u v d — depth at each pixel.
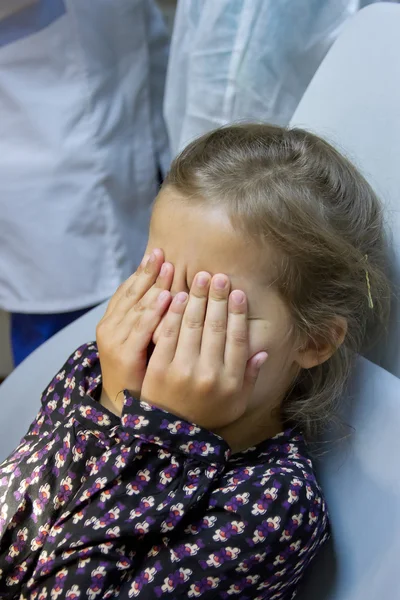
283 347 0.60
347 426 0.65
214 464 0.56
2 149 1.06
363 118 0.71
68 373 0.71
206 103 0.95
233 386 0.56
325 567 0.60
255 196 0.58
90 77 1.06
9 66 1.02
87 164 1.09
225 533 0.54
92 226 1.13
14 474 0.62
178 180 0.61
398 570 0.54
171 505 0.55
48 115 1.04
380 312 0.68
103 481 0.56
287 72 0.91
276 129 0.68
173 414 0.56
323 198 0.62
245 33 0.88
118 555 0.55
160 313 0.58
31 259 1.12
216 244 0.56
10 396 0.79
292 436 0.65
